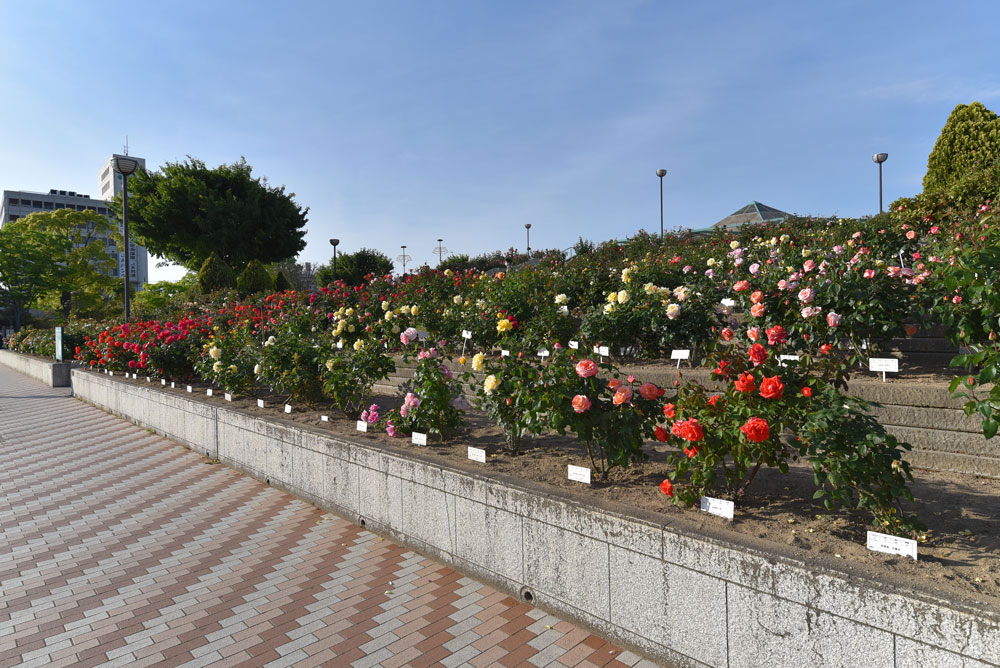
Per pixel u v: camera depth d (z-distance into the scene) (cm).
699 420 303
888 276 518
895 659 203
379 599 361
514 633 314
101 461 760
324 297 1373
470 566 384
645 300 693
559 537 322
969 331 431
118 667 301
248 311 1360
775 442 301
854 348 544
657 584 276
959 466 389
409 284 1266
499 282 1011
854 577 213
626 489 346
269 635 327
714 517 295
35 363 1966
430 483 412
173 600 375
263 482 631
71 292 3981
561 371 372
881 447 263
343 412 656
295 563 422
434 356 519
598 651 293
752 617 241
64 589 396
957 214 1112
